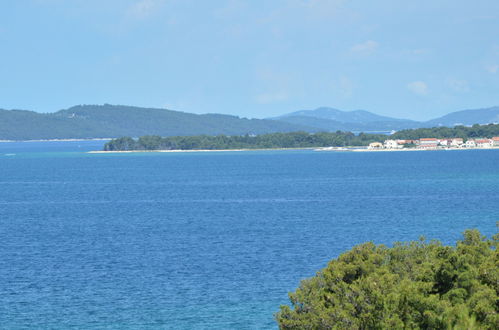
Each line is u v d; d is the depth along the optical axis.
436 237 153.75
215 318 91.44
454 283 65.38
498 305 60.09
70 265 123.62
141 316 92.38
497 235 76.19
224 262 124.88
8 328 87.81
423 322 60.22
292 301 72.00
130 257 131.12
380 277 67.12
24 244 148.38
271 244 144.25
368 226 172.12
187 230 169.12
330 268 73.06
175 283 109.19
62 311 94.62
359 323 63.00
